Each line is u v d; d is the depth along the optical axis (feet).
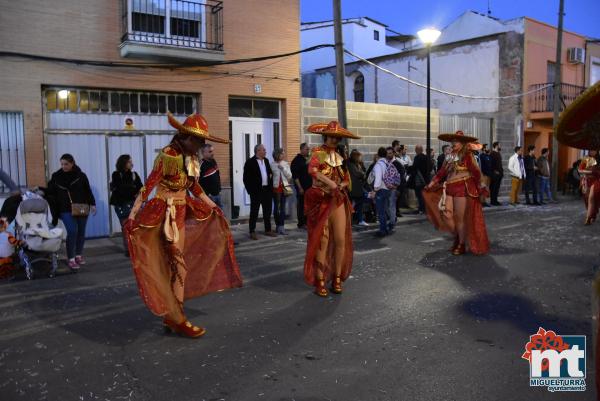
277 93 41.11
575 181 64.69
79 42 32.32
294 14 41.75
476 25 67.97
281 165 34.01
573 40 72.90
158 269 14.99
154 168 15.01
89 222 33.76
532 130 66.54
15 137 30.83
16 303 19.25
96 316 17.57
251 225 32.35
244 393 11.73
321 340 14.92
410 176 44.32
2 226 24.08
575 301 18.48
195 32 37.32
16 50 30.27
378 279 21.77
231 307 18.20
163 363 13.46
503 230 35.32
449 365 13.16
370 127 48.16
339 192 19.30
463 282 21.13
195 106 37.93
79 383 12.36
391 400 11.35
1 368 13.30
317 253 19.44
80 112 33.22
